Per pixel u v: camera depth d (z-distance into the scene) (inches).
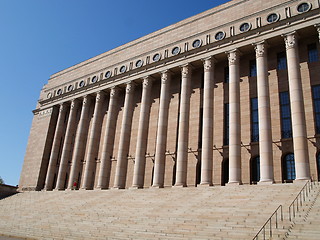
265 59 1118.4
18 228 895.1
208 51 1275.8
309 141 1032.8
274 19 1137.4
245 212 666.8
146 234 645.9
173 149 1369.3
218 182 1190.3
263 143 1003.3
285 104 1135.6
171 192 1018.7
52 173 1759.4
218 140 1248.2
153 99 1544.0
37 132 2006.6
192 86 1409.9
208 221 649.6
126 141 1457.9
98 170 1626.5
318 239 467.5
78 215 913.5
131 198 1031.6
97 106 1658.5
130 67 1563.7
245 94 1239.5
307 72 1107.9
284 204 676.1
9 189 1771.7
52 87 2022.6
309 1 1073.5
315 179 984.3
